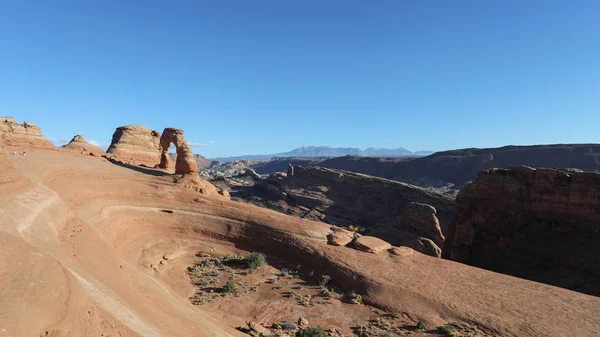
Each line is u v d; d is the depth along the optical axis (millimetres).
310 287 28625
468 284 26781
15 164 31359
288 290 27938
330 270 30016
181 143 46781
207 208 39750
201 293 27141
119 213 35344
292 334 21203
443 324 22047
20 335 7809
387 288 26234
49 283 10594
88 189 34906
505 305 23516
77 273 14672
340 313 24172
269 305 25203
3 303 8695
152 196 39438
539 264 39625
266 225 37156
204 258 34438
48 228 21234
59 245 19688
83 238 23484
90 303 11414
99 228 30359
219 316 23062
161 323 14625
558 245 40000
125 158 61500
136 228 35469
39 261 11656
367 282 27266
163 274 30141
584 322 21266
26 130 46969
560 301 24062
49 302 9742
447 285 26531
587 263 35875
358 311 24469
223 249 36062
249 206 41719
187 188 42500
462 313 22844
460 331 21188
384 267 29656
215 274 30812
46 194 26109
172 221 37812
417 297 24922
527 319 21719
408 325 22469
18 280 10062
